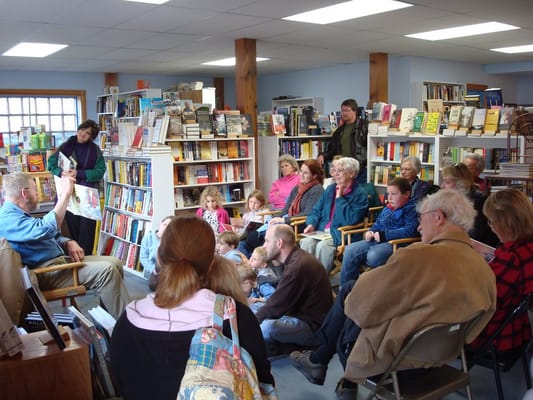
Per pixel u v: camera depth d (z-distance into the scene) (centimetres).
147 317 135
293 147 716
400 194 405
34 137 656
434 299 176
